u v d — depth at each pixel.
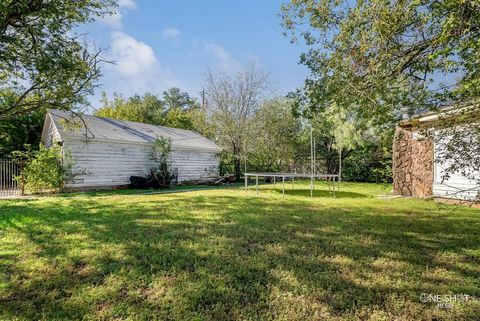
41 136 15.17
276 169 21.11
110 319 2.08
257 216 5.78
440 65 3.31
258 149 20.14
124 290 2.52
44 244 3.79
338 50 3.94
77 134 11.75
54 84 9.06
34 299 2.37
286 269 2.99
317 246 3.79
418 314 2.16
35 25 7.86
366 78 3.83
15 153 11.92
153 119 26.61
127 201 8.05
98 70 9.91
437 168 8.59
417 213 6.28
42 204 7.38
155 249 3.59
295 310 2.21
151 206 7.04
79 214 5.88
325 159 20.61
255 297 2.40
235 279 2.73
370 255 3.46
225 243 3.87
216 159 19.30
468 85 2.91
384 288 2.58
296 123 20.11
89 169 12.16
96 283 2.66
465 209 6.65
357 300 2.36
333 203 7.88
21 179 10.92
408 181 10.07
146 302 2.31
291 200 8.53
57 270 2.95
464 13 2.62
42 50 8.27
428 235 4.39
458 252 3.60
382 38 3.33
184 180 16.64
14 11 6.94
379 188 13.67
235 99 20.03
